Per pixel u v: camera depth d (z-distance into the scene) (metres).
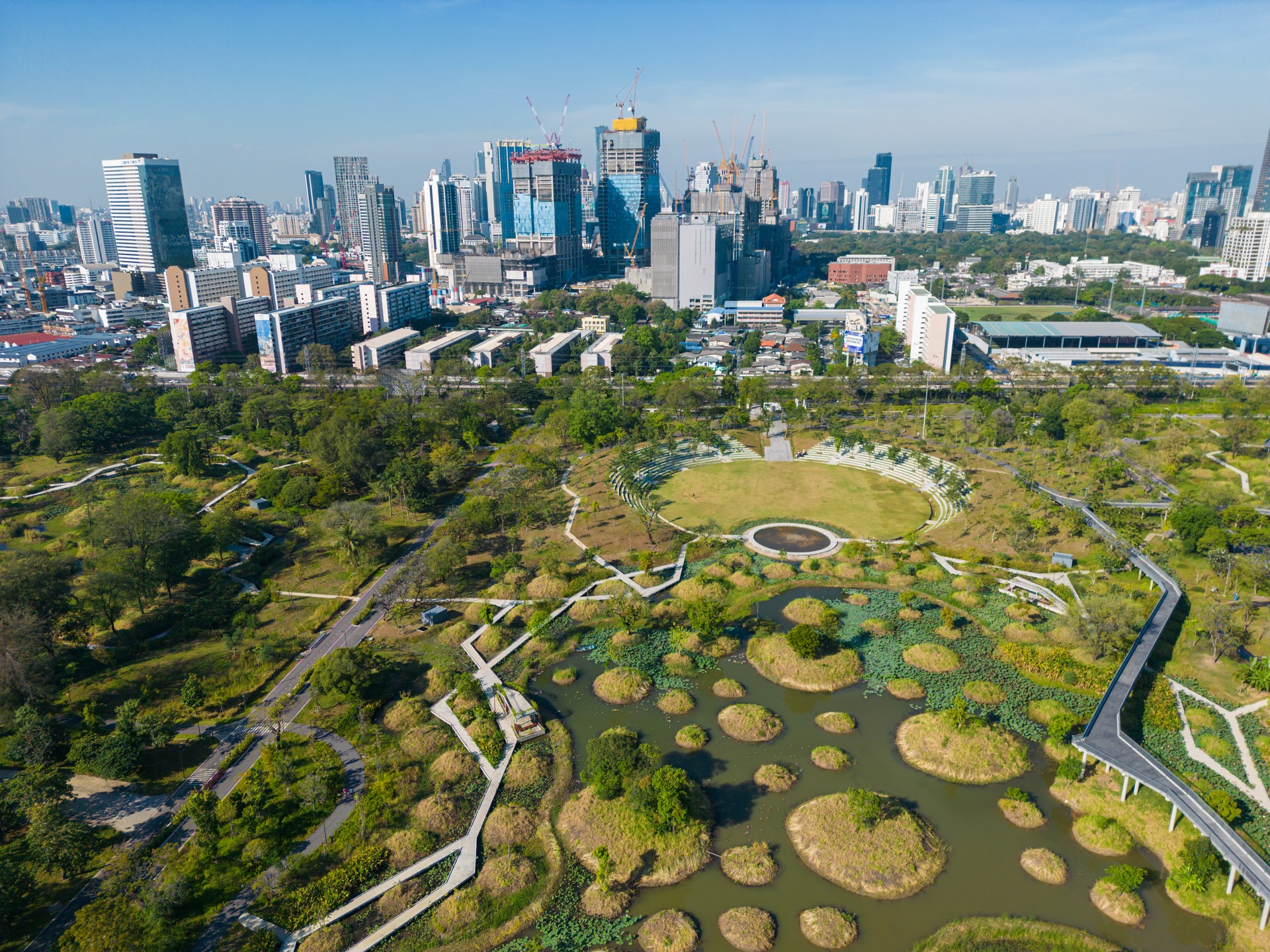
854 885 110.56
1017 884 110.62
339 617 184.75
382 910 105.88
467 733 143.00
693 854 115.94
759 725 144.88
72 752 131.12
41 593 161.38
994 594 191.00
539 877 112.81
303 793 122.69
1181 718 142.00
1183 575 191.25
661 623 182.62
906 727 144.25
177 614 183.88
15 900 105.31
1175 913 105.56
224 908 106.19
